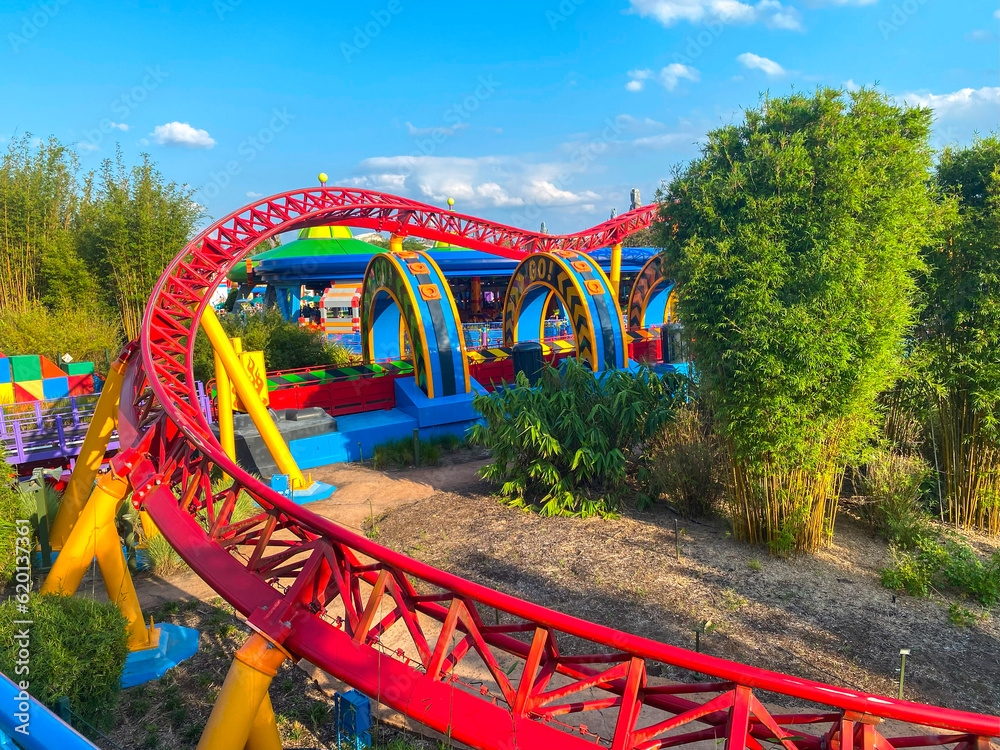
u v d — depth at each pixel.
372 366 19.27
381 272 20.00
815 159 8.38
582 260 20.77
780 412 8.58
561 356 21.72
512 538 10.26
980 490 10.12
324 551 4.51
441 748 5.59
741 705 3.37
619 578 8.73
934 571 8.40
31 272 27.09
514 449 11.64
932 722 3.07
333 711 6.27
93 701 5.43
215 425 14.93
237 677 4.21
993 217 9.23
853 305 8.35
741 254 8.70
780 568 8.83
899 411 11.48
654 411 11.75
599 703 4.17
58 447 13.08
